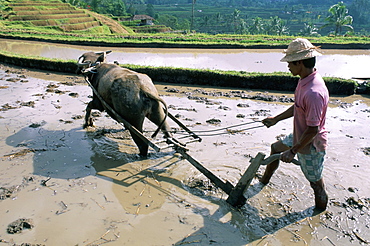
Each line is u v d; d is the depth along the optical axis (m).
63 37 25.02
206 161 5.37
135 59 15.85
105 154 5.61
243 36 28.06
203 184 4.72
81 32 45.72
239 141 6.18
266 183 4.73
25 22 40.19
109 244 3.56
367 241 3.66
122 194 4.48
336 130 6.81
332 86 9.72
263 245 3.60
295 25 128.88
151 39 25.53
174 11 152.38
